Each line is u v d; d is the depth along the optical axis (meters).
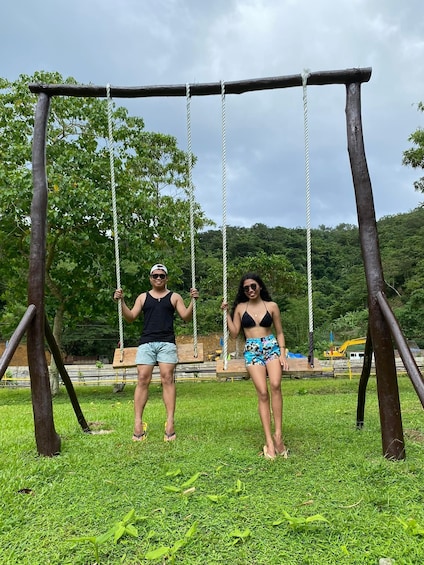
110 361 33.19
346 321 36.56
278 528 2.71
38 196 4.76
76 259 14.03
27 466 4.01
